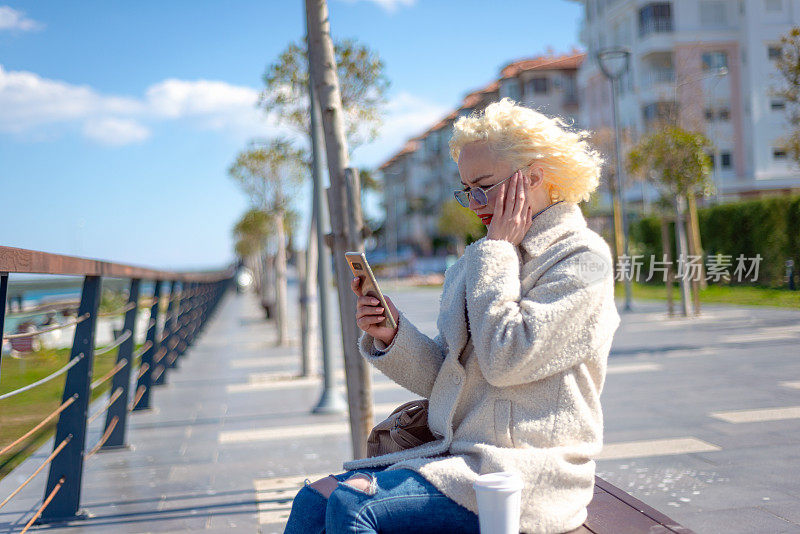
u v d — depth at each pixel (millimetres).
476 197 1955
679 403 5793
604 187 17469
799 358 6348
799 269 5887
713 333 8969
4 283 2732
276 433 6012
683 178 10070
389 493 1715
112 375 5281
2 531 3791
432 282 46500
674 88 9898
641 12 25828
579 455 1794
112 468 5129
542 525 1718
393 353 2008
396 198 93688
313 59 3479
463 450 1833
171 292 9711
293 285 56156
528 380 1782
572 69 53281
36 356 10312
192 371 10750
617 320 1869
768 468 3953
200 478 4734
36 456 5566
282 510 3951
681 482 3861
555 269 1814
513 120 1939
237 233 32094
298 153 9422
